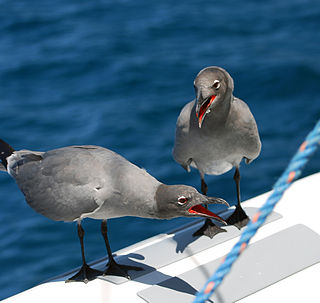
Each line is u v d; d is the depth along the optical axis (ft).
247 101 69.51
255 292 17.78
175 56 78.07
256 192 53.06
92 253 46.39
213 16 89.40
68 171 18.84
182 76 73.41
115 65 75.77
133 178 18.15
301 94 70.03
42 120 64.90
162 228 48.16
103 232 19.67
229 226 21.56
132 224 48.70
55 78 73.67
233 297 17.49
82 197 18.52
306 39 83.30
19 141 61.36
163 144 60.18
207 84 19.07
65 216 18.90
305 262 18.88
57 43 81.66
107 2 93.04
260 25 87.20
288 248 19.52
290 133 62.54
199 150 21.04
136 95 69.77
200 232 21.02
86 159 18.94
